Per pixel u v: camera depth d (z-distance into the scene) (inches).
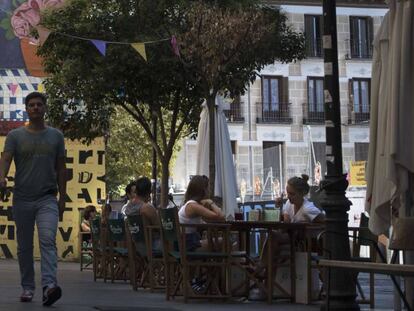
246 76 674.8
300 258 392.8
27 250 345.7
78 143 925.2
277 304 384.8
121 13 706.8
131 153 1366.9
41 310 313.4
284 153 1747.0
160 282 474.0
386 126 288.5
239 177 1717.5
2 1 1010.1
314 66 1769.2
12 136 338.6
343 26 1793.8
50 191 341.7
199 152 605.6
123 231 530.6
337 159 333.4
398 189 281.9
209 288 394.3
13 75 1009.5
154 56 674.2
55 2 1006.4
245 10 665.0
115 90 719.1
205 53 582.9
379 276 670.5
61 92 757.3
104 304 362.0
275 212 663.1
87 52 698.8
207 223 387.2
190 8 647.8
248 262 410.6
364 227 393.1
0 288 442.3
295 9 1743.4
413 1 285.3
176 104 749.3
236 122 1729.8
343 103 1785.2
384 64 297.1
